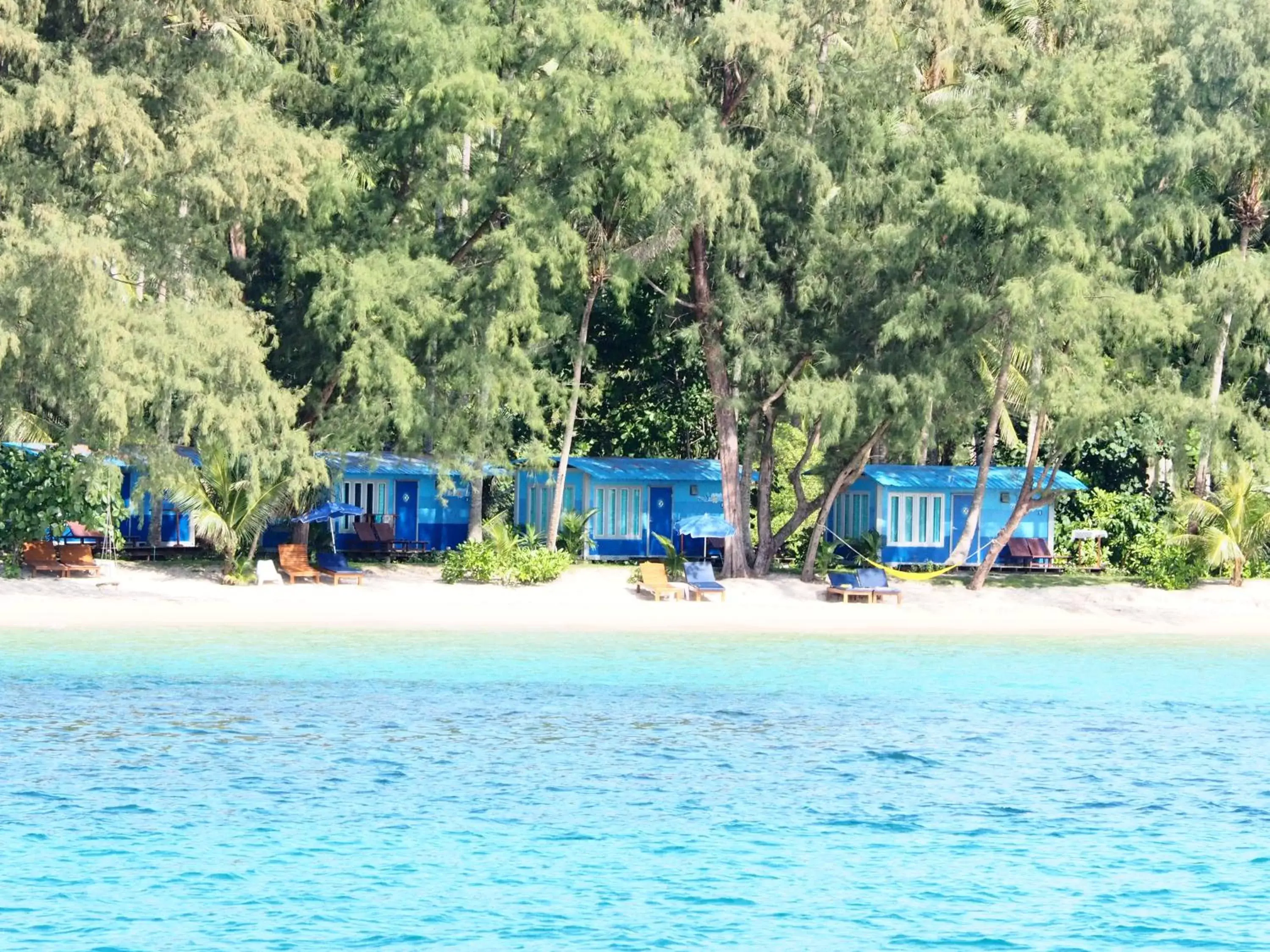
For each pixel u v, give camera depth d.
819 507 177.88
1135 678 117.50
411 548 184.38
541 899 60.47
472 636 133.12
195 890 60.41
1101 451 196.88
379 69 164.00
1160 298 170.50
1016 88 160.50
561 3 156.00
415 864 64.38
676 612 151.38
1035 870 65.44
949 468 193.88
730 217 156.25
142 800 72.56
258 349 143.88
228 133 139.62
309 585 157.00
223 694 100.12
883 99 160.12
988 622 152.25
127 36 146.50
